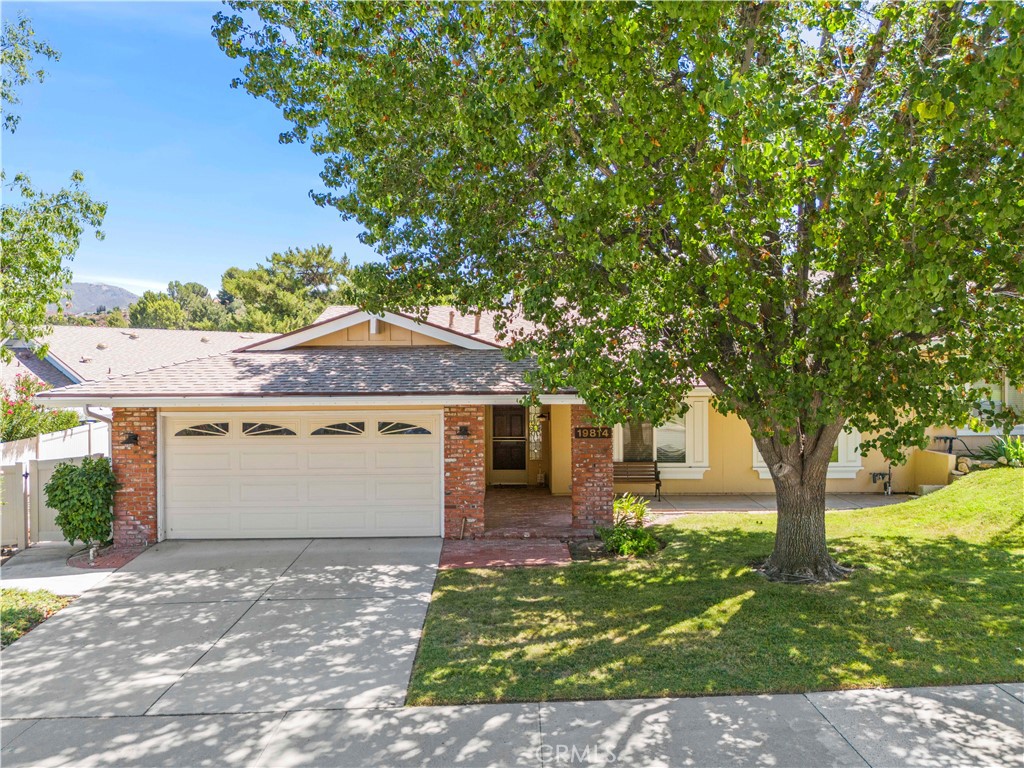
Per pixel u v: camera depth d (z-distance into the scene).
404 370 12.36
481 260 9.45
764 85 6.03
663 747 5.12
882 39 6.62
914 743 5.11
